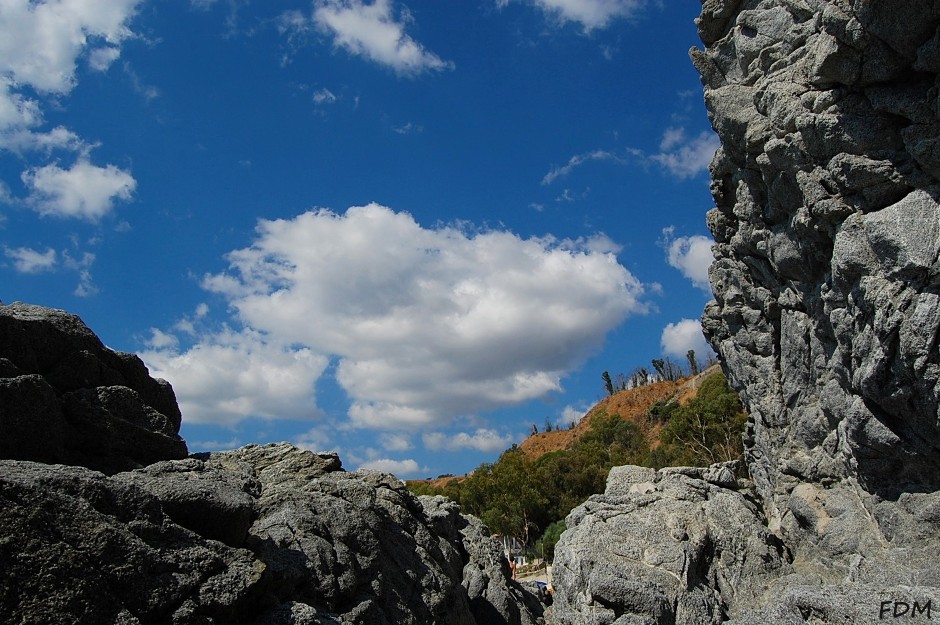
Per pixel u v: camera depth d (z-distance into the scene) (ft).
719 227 99.55
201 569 38.24
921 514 63.87
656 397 439.63
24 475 33.27
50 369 46.55
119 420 48.16
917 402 60.64
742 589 77.20
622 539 79.82
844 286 65.77
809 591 58.85
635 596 70.49
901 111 57.93
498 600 84.48
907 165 59.16
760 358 95.40
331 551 56.34
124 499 37.06
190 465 48.55
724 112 80.07
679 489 88.94
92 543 33.45
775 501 88.79
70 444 45.50
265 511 59.72
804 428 85.30
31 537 31.24
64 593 31.19
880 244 58.85
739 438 188.34
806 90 68.13
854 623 53.21
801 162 68.74
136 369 53.78
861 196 63.21
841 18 58.23
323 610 50.96
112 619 32.48
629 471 96.37
